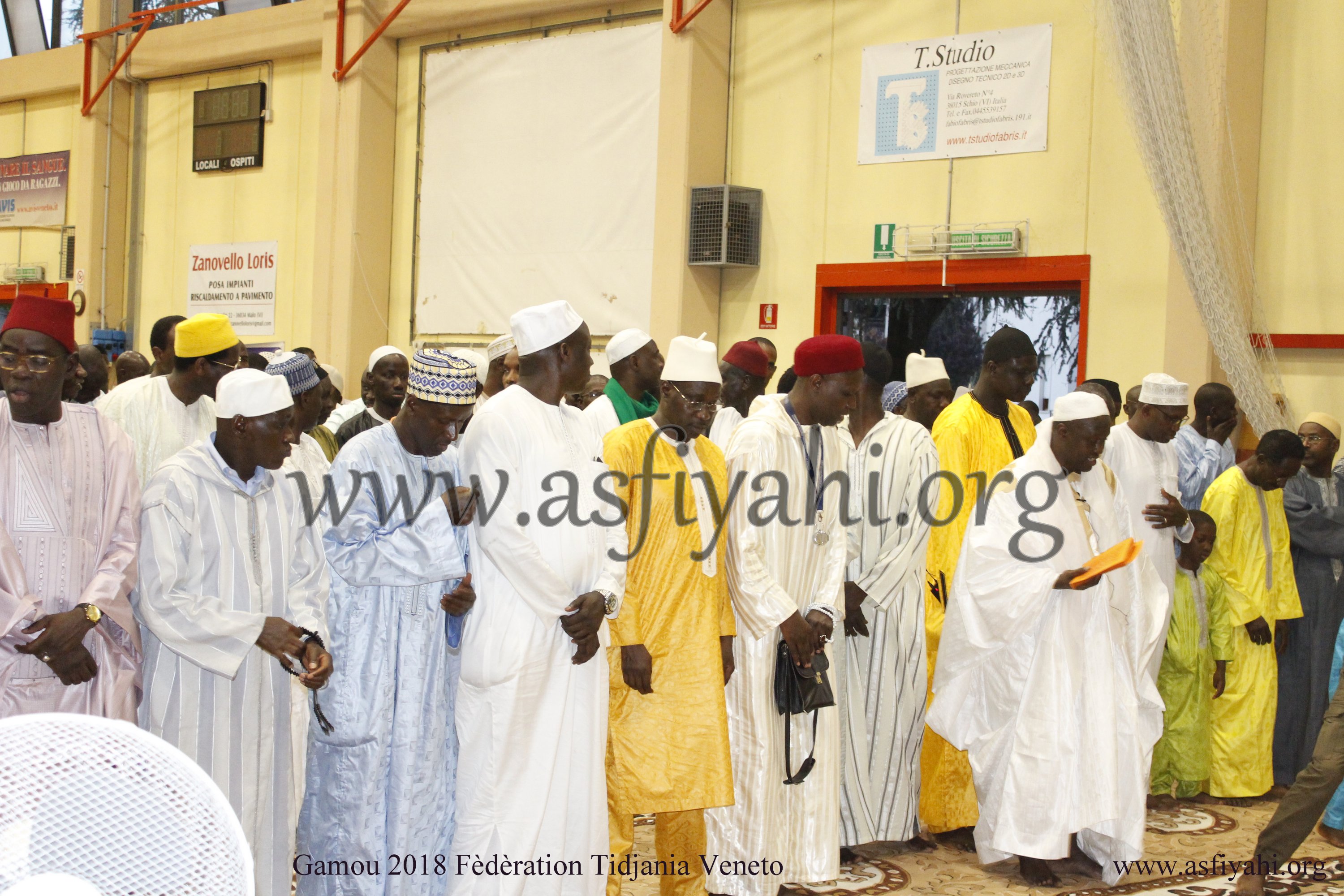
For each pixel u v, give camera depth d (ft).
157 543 8.91
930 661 13.69
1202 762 15.46
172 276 39.58
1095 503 12.69
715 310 28.76
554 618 9.57
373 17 33.50
